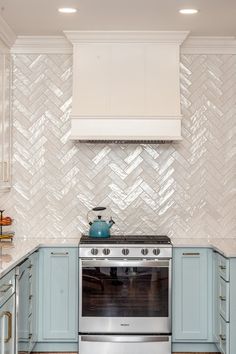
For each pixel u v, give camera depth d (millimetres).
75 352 4004
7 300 2900
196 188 4289
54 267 3943
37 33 4062
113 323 3848
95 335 3852
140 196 4285
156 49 4055
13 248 3680
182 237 4285
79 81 4039
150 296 3855
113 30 3959
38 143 4285
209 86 4281
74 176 4285
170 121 4023
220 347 3707
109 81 4039
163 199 4293
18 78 4277
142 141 4133
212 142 4289
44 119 4285
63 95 4277
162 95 4039
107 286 3852
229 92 4285
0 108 3822
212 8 3418
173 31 3973
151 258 3850
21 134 4285
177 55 4059
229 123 4289
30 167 4285
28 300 3549
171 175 4285
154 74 4047
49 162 4285
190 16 3607
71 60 4277
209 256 3965
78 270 3873
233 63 4285
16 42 4207
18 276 3166
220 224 4285
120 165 4289
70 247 3936
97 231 4051
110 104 4027
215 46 4242
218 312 3785
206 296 3965
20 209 4289
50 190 4289
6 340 2857
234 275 3510
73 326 3945
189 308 3957
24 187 4289
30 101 4277
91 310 3850
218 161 4285
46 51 4266
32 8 3416
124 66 4047
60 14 3562
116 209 4285
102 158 4285
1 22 3635
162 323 3857
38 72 4277
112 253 3842
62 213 4293
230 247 3779
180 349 4016
